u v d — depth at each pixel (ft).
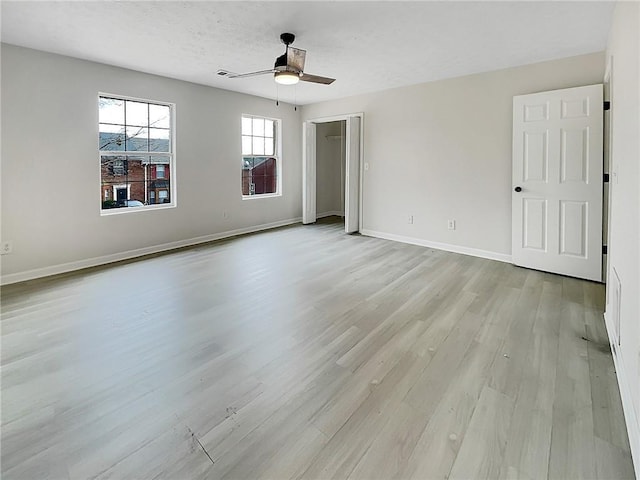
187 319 9.40
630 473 4.70
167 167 17.15
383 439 5.33
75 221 13.92
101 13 9.74
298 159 23.89
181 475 4.71
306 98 21.03
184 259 15.38
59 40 11.71
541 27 10.52
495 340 8.31
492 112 15.11
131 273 13.41
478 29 10.69
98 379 6.77
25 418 5.72
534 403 6.11
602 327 8.94
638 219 5.37
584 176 12.35
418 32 10.93
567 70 13.12
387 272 13.55
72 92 13.47
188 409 5.98
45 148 12.94
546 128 13.00
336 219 25.84
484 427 5.56
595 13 9.57
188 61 13.96
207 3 9.19
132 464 4.87
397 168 18.58
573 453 5.04
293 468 4.83
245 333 8.64
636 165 5.65
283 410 5.97
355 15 9.82
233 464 4.88
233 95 19.40
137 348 7.92
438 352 7.79
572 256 12.84
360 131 20.03
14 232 12.42
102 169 15.02
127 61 13.93
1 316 9.54
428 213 17.62
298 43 11.92
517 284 12.20
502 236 15.29
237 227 20.52
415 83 17.24
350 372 7.06
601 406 6.00
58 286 11.96
